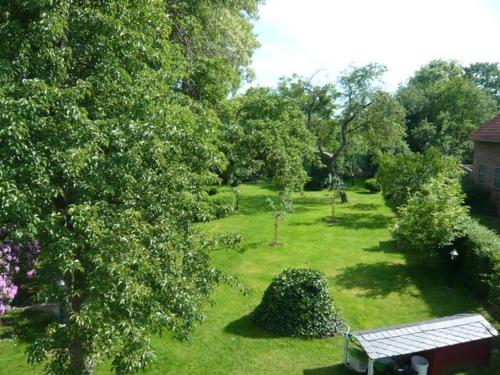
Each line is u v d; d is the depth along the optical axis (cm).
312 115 3438
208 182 825
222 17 1925
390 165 2433
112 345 570
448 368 923
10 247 774
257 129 2284
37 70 634
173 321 637
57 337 620
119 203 683
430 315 1202
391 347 857
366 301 1301
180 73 934
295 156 2303
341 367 948
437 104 4325
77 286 680
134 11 730
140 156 637
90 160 580
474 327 940
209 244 791
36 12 666
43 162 564
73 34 678
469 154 4128
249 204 2894
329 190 3447
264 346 1032
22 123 530
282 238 2034
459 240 1476
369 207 2778
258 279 1495
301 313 1086
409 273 1539
